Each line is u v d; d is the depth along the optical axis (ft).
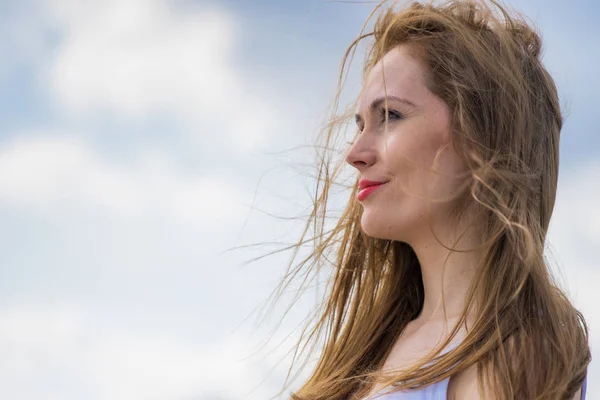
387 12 6.77
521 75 5.99
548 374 5.21
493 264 5.63
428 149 5.75
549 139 6.19
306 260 7.13
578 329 5.71
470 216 5.79
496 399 5.14
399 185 5.84
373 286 6.85
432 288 6.14
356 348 6.66
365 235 6.88
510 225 5.42
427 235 5.95
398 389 5.50
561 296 5.84
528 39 6.43
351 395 6.43
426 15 6.12
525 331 5.32
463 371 5.40
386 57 6.07
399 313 6.65
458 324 5.57
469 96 5.77
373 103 5.94
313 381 6.79
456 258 5.90
